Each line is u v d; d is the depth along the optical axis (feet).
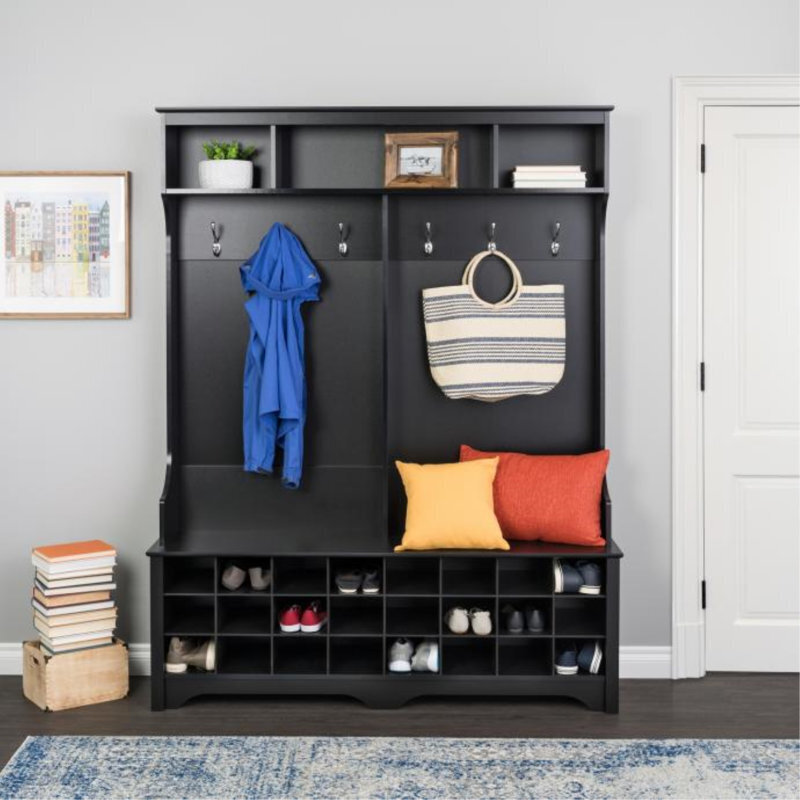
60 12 12.06
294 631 11.21
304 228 12.07
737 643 12.32
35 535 12.34
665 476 12.25
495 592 11.03
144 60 12.09
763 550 12.34
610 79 12.09
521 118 11.41
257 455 11.58
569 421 12.20
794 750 10.10
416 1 12.07
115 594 12.35
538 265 12.14
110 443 12.30
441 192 11.41
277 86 12.10
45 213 12.15
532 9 12.06
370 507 12.19
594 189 11.38
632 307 12.21
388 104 12.11
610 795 9.11
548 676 11.13
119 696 11.51
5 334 12.25
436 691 11.12
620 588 12.33
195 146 12.07
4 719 10.91
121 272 12.19
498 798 9.05
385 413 11.70
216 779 9.41
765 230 12.25
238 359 12.16
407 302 12.14
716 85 12.10
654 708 11.25
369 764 9.73
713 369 12.27
